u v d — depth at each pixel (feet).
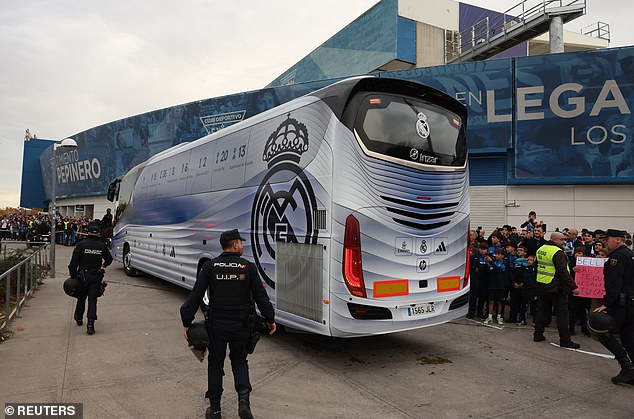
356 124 17.16
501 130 49.73
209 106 81.05
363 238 16.72
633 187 45.75
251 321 12.62
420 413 13.73
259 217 22.00
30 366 17.61
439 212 18.98
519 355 20.34
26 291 30.32
